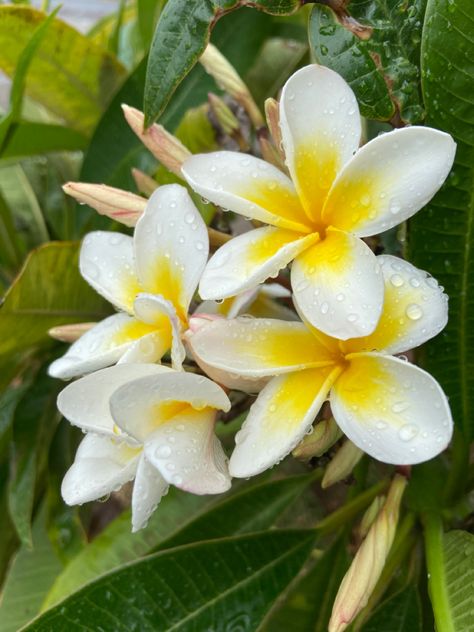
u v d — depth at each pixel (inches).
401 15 9.1
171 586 9.8
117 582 9.7
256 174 8.3
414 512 10.9
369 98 9.0
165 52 8.9
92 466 8.4
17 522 13.2
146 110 9.0
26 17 13.7
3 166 14.9
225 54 13.8
